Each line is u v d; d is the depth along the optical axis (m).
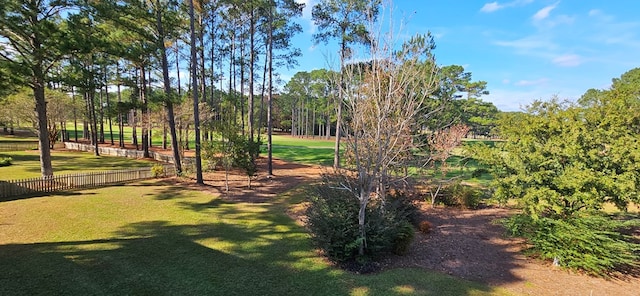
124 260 7.11
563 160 7.53
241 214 11.16
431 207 12.25
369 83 7.93
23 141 32.19
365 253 7.36
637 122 8.15
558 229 7.10
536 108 9.28
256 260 7.41
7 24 11.16
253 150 15.37
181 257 7.42
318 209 7.74
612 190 6.71
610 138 7.40
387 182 8.38
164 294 5.77
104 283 6.06
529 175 7.63
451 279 6.65
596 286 6.44
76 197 12.35
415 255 7.90
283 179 17.80
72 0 13.07
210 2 21.22
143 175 16.66
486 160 8.51
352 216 7.47
